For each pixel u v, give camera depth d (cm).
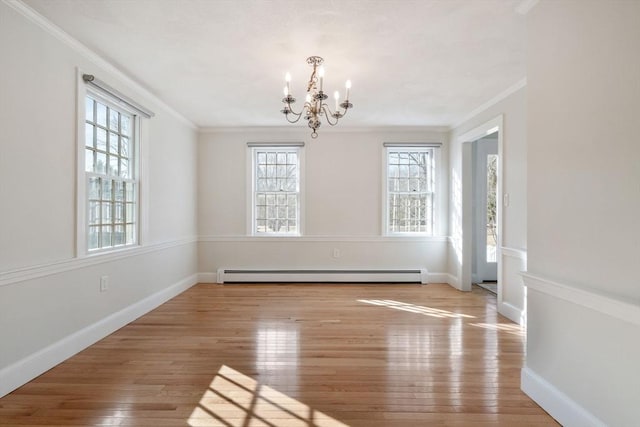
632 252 141
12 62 210
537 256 200
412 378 227
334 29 239
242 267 532
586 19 164
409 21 228
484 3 207
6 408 190
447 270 531
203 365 246
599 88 157
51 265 238
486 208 553
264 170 542
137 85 345
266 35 248
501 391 211
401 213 543
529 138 206
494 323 340
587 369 163
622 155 146
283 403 198
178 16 224
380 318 355
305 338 298
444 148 530
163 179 416
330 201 532
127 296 339
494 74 318
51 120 241
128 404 195
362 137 530
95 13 221
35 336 228
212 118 477
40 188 232
